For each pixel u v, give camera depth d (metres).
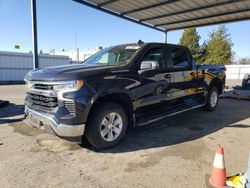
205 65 6.36
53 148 3.83
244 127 5.17
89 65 4.16
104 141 3.70
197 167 3.16
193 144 4.05
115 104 3.80
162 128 5.04
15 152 3.65
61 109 3.38
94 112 3.57
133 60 4.19
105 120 3.71
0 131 4.74
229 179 2.74
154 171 3.05
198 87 5.96
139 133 4.67
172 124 5.38
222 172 2.67
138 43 4.81
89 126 3.56
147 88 4.32
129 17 11.66
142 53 4.38
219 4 9.80
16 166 3.17
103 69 3.73
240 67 29.53
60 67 3.99
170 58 5.05
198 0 9.41
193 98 5.89
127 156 3.52
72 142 3.82
